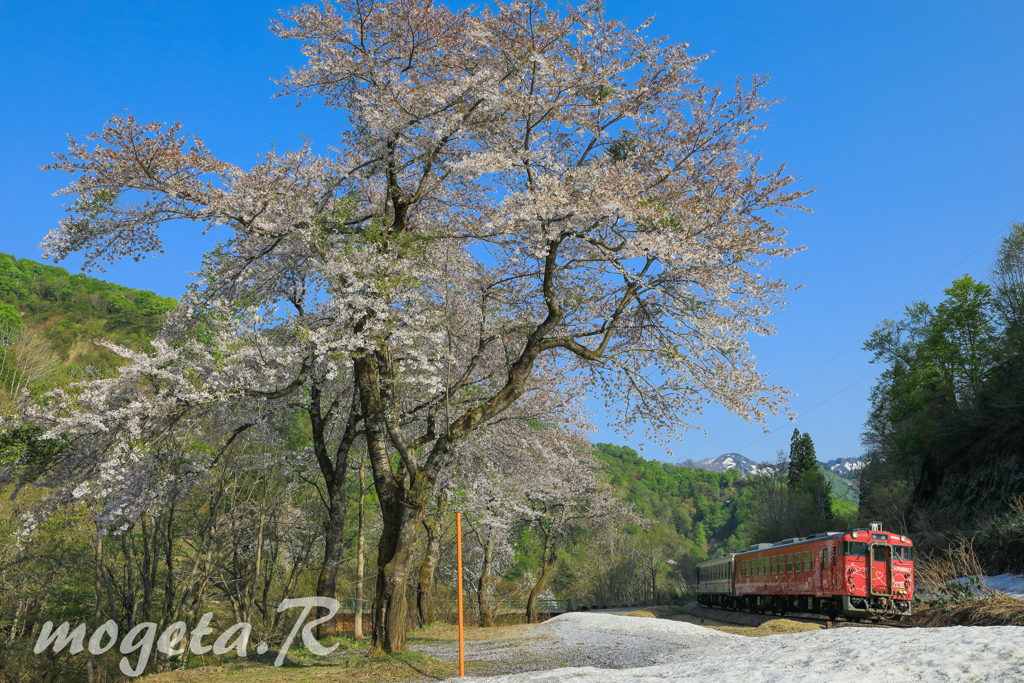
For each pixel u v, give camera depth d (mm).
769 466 89312
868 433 57719
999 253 39062
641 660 10891
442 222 15461
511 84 13562
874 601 20828
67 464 12578
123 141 11195
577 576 54594
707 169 13562
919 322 52781
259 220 12672
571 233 13039
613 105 13922
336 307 13047
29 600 17172
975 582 15195
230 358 12391
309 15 13320
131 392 12836
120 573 20594
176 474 14492
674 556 74812
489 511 20984
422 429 18609
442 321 13922
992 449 34094
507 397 13445
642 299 14055
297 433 21688
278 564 26234
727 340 12930
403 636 12203
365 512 27250
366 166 14367
